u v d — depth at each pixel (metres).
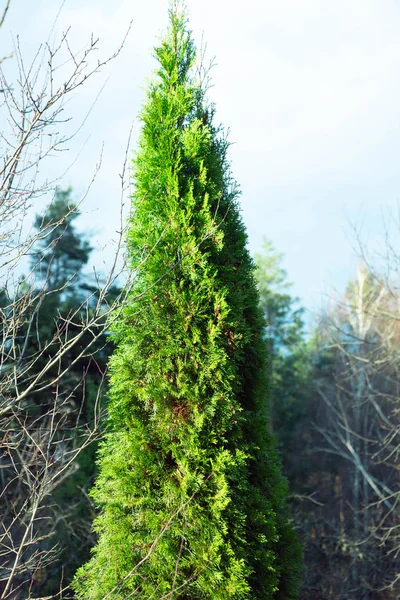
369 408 20.84
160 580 4.46
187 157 5.18
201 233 4.89
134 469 4.71
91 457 12.84
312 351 27.28
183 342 4.83
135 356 4.93
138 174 5.16
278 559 5.10
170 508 4.58
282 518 5.23
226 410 4.68
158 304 4.86
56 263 20.31
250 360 5.23
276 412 24.17
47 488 4.57
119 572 4.50
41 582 11.59
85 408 14.62
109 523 4.71
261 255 28.08
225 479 4.53
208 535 4.47
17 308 4.59
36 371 14.24
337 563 17.50
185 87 5.43
